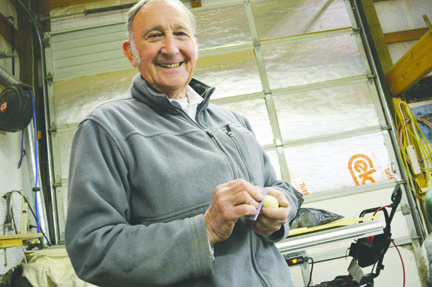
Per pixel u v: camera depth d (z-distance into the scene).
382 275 3.31
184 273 0.61
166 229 0.64
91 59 3.89
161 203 0.71
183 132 0.82
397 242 3.39
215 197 0.65
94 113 0.79
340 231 1.82
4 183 3.02
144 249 0.62
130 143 0.75
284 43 3.92
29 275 2.29
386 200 3.51
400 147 3.62
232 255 0.71
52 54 3.91
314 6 4.05
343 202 3.50
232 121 1.00
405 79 3.52
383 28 4.21
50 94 3.79
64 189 3.56
